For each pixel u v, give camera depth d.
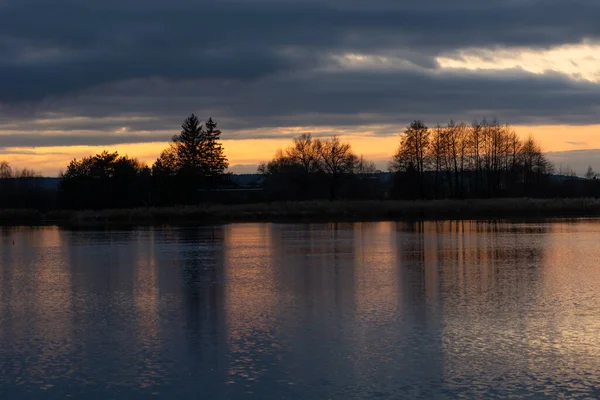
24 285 35.91
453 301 29.58
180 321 26.39
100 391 18.59
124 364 20.86
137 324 26.00
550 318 26.03
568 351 21.55
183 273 39.56
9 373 20.12
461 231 68.62
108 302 30.58
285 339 23.36
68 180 122.19
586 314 26.66
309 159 148.50
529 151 138.00
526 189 136.00
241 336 23.89
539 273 37.69
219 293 32.41
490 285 33.69
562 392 18.09
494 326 24.80
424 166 133.62
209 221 90.69
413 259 45.19
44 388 18.86
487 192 135.62
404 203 101.00
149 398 18.05
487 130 136.00
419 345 22.38
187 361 21.03
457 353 21.44
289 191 141.88
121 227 82.50
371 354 21.44
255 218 94.19
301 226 79.44
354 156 149.75
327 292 32.22
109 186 121.25
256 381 19.14
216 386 18.81
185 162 152.12
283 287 33.91
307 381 19.06
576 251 48.56
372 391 18.27
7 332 25.03
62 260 47.53
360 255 47.91
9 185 147.50
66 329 25.38
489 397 17.80
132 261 46.06
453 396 17.88
